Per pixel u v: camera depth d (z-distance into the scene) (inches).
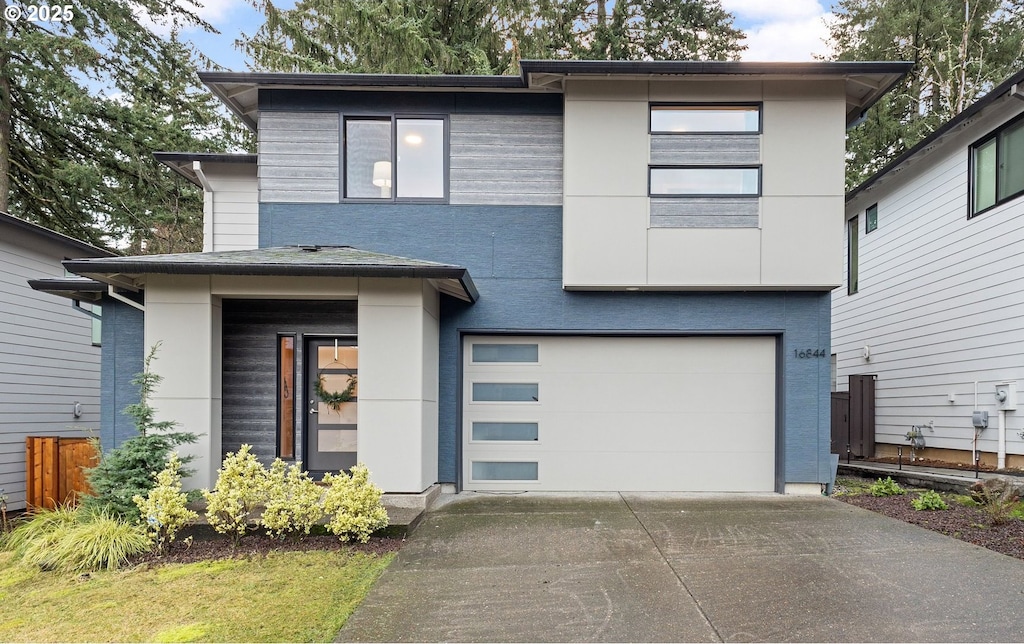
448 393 288.8
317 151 292.5
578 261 278.7
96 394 415.5
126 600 158.9
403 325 249.6
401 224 293.0
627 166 279.0
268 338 280.4
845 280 515.8
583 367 296.0
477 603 152.3
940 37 612.1
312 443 282.7
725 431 293.1
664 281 277.6
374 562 185.0
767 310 288.2
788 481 284.4
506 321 291.6
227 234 329.1
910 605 147.2
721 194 277.9
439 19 564.7
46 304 369.1
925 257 395.9
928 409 391.5
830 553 188.9
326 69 527.8
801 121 277.3
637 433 294.0
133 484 210.2
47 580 175.8
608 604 150.6
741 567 176.6
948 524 221.0
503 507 257.0
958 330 360.8
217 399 251.1
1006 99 308.2
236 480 203.0
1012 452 315.6
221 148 626.5
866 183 447.8
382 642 131.7
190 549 199.0
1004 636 130.3
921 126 629.6
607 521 232.5
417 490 245.1
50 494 300.2
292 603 154.0
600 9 695.1
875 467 362.9
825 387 285.0
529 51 579.2
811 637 131.2
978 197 345.1
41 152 520.7
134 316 269.4
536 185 294.4
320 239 291.4
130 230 605.0
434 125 296.7
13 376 342.3
